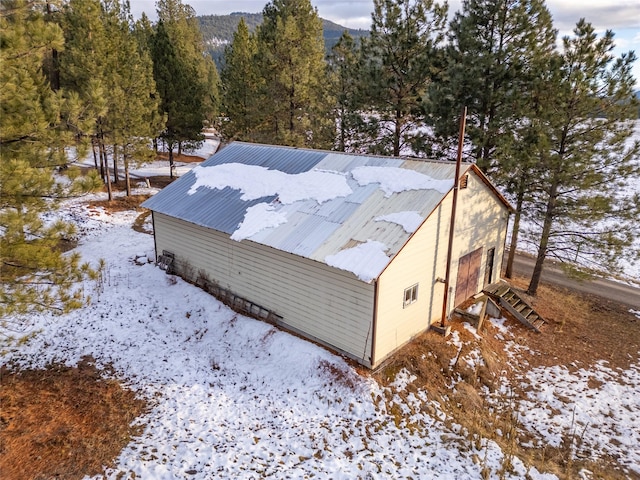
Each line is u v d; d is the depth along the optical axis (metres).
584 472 8.99
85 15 23.17
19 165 7.72
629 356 13.64
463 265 14.98
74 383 10.25
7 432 8.57
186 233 16.12
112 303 14.11
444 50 20.09
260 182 15.86
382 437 9.30
